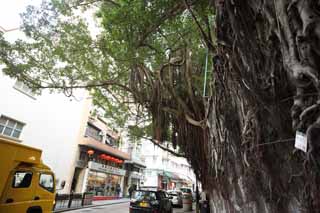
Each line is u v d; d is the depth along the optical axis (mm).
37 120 19031
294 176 3387
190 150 7855
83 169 24688
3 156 7129
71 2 8711
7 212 7113
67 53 9328
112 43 6551
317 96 2422
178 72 7801
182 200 21906
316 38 2299
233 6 3225
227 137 4762
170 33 7023
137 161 36281
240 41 3312
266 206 3914
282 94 3146
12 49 8953
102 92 12477
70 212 14453
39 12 8867
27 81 9250
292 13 2453
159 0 5078
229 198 5078
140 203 12938
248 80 3373
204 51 7582
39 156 8414
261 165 3756
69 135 23000
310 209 3096
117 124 14961
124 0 5199
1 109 15727
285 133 3297
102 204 20781
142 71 8359
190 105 7516
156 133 8570
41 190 8250
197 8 4938
